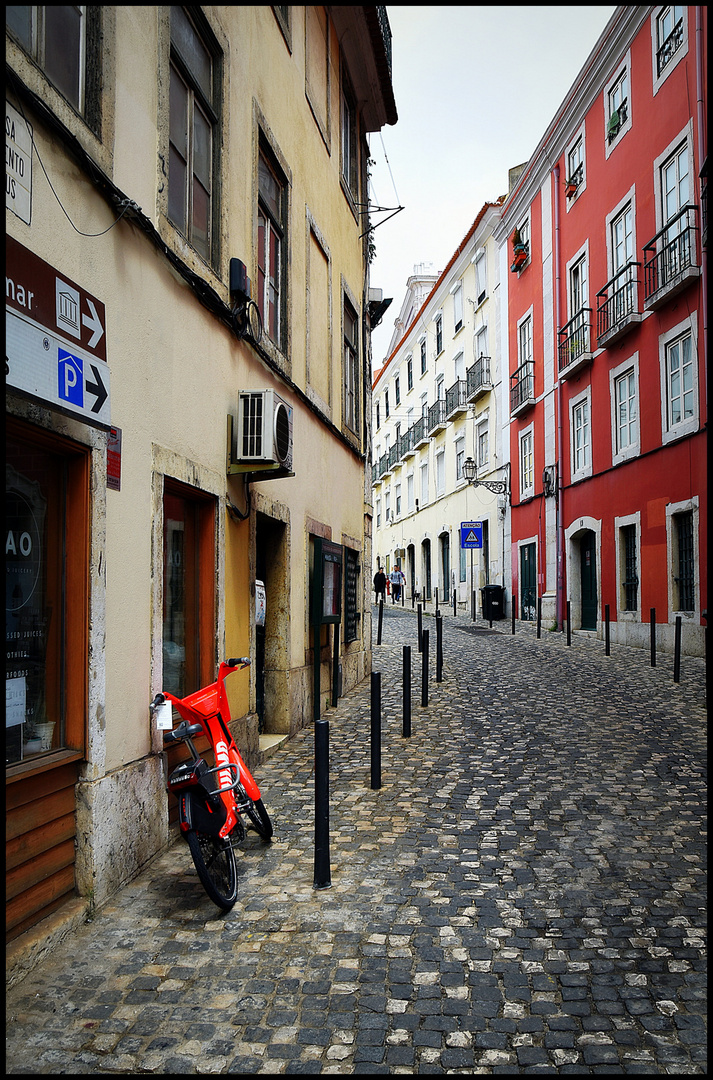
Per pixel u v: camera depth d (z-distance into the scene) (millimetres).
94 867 3877
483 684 11875
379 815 5594
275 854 4816
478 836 5105
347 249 12883
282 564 8562
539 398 23125
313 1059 2746
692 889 4207
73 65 4078
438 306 36062
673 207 15547
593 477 19438
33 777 3479
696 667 13211
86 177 3975
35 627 3701
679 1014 3014
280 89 8500
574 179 20641
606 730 8359
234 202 6777
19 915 3371
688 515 15078
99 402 4008
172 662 5551
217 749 4555
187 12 5875
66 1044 2820
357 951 3539
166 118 5176
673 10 15242
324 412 10602
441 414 35219
